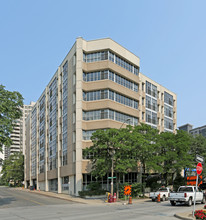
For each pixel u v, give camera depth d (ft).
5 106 104.99
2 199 132.57
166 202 106.73
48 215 65.10
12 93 109.19
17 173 370.53
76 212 71.92
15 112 110.22
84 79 153.58
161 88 214.28
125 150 120.88
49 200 126.41
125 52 166.20
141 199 126.52
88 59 155.53
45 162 215.92
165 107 217.77
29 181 305.94
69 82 163.84
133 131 131.85
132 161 124.98
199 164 56.39
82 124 147.23
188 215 56.90
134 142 123.03
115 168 118.83
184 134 155.53
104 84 150.41
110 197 110.63
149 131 142.61
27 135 320.09
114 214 65.36
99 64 152.87
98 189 137.39
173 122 230.07
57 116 186.29
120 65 162.61
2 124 102.37
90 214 66.08
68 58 168.35
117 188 123.13
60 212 72.49
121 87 159.22
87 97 152.66
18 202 114.21
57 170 179.73
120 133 120.16
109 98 150.71
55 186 192.03
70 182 156.15
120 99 159.53
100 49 154.20
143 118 185.47
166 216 60.44
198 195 92.12
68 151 158.71
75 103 152.66
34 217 61.26
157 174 183.52
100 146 117.19
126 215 62.90
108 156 124.57
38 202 114.42
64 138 168.55
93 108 150.00
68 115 162.09
